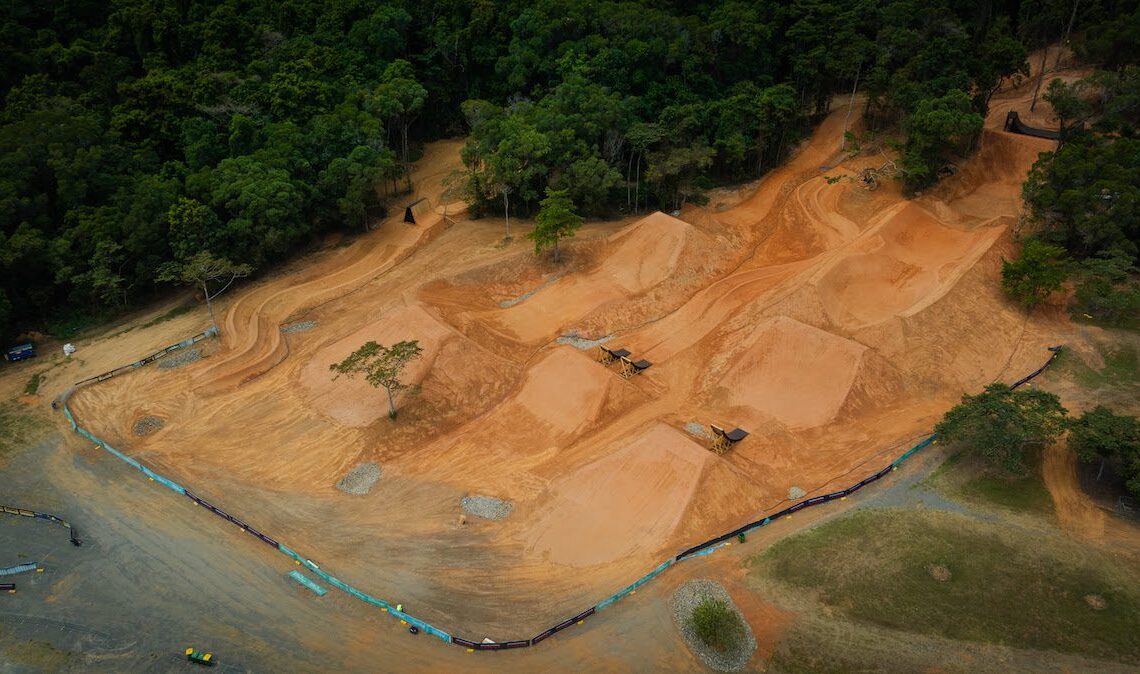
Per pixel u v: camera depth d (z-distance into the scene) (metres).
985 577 46.72
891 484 54.97
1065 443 57.88
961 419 55.34
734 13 107.69
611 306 76.88
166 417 63.47
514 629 44.56
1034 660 41.72
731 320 74.12
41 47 93.31
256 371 69.12
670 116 95.75
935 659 41.84
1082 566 47.41
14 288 73.94
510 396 65.81
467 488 55.88
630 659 42.56
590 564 49.00
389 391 60.41
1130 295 72.12
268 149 86.25
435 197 99.38
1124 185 75.69
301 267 84.94
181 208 76.62
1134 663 41.38
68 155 78.25
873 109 108.31
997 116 108.81
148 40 98.06
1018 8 124.19
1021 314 74.50
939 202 92.62
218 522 52.94
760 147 99.81
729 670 41.94
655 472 54.34
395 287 79.69
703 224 91.00
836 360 65.44
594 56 104.12
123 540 51.41
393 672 42.12
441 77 114.25
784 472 56.75
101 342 73.50
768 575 47.47
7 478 57.00
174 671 42.34
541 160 89.19
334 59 104.00
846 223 90.12
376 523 52.69
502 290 80.94
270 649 43.53
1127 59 105.69
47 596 47.09
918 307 73.25
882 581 46.69
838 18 109.62
